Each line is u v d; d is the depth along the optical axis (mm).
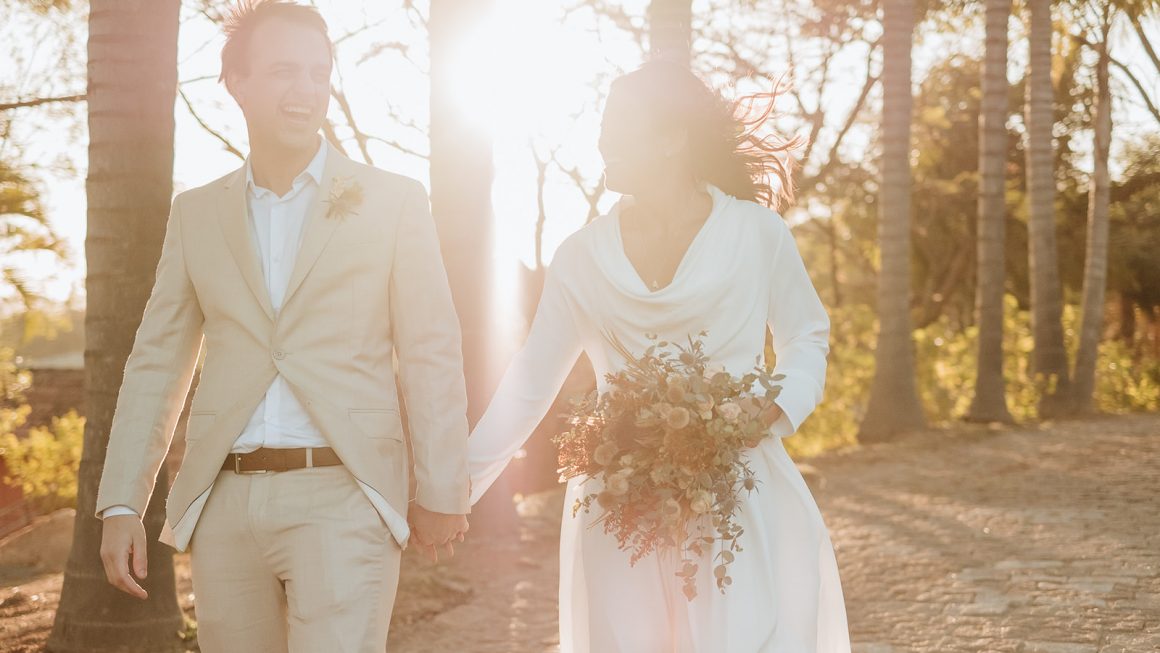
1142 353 29578
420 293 3029
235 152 13266
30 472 16016
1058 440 15031
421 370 3027
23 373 16703
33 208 12430
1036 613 6129
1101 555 7543
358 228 2982
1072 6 19844
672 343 2977
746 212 3055
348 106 14609
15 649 5895
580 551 3098
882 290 17156
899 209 17109
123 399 3039
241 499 2877
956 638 5727
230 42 2998
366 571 2889
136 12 5684
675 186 3070
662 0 9344
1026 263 29281
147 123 5711
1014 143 28953
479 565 8242
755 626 2887
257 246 3014
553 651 5934
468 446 3164
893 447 15125
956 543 8305
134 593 2969
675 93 3035
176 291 3066
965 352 21703
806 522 3004
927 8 20797
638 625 2967
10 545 9891
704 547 2918
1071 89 23922
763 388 2938
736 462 2871
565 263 3170
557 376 3254
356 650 2855
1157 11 19312
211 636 2943
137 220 5707
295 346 2920
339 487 2896
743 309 2977
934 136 26703
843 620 3076
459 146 8992
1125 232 29922
